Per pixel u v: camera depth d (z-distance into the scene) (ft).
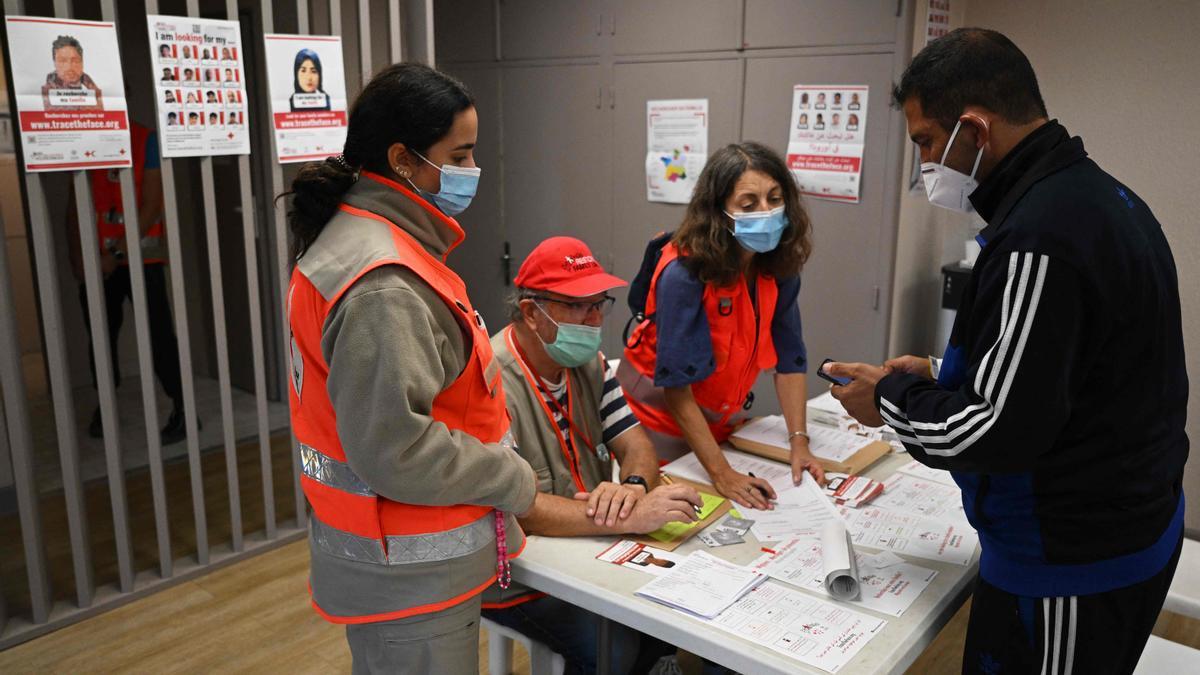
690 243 6.49
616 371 7.78
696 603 4.69
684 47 12.40
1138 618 4.47
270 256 15.35
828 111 11.27
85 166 8.25
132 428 14.98
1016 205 4.20
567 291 5.63
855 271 11.51
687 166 12.66
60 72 7.92
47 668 8.32
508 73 14.43
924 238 12.00
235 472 10.17
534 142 14.39
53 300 8.34
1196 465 11.06
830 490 6.26
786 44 11.46
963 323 4.48
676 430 7.42
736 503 6.09
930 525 5.75
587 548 5.35
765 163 6.43
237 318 16.67
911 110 4.57
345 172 4.51
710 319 6.79
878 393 4.75
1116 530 4.26
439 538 4.59
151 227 13.23
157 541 10.63
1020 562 4.45
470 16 14.67
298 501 10.95
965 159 4.45
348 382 4.12
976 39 4.35
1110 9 10.62
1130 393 4.17
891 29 10.54
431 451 4.26
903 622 4.57
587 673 6.10
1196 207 10.46
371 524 4.52
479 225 15.48
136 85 16.39
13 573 10.12
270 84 9.36
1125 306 4.00
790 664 4.19
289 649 8.70
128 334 18.07
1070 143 4.31
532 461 5.99
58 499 12.12
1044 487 4.31
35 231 8.12
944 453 4.26
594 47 13.30
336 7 9.79
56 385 8.59
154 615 9.25
